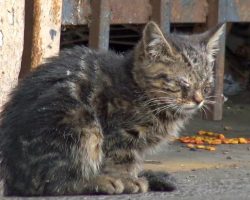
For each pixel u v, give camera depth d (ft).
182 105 28.58
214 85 43.42
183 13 42.57
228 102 48.39
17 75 31.45
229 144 39.29
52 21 34.12
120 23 40.22
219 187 30.04
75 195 27.86
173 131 29.17
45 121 27.27
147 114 28.07
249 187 30.19
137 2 40.47
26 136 27.43
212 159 35.76
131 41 48.06
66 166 27.37
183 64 28.60
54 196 27.61
